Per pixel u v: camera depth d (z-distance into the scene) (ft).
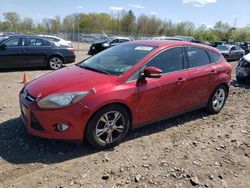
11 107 20.25
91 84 13.75
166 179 12.10
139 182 11.78
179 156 14.11
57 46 41.19
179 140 15.92
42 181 11.51
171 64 16.76
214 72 19.29
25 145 14.21
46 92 13.32
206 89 19.03
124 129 14.73
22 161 12.82
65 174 12.05
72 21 188.44
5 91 25.70
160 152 14.38
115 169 12.59
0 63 37.19
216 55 20.33
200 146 15.38
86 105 13.14
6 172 11.96
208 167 13.28
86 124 13.39
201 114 20.45
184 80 17.04
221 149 15.23
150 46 16.76
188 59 17.87
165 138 16.05
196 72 17.99
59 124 13.02
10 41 37.88
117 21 239.71
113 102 13.79
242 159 14.29
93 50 73.10
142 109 15.23
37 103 13.14
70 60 42.39
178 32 252.83
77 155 13.57
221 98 20.86
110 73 14.87
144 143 15.23
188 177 12.35
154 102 15.69
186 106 17.89
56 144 14.42
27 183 11.35
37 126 13.34
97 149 14.16
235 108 22.82
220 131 17.69
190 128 17.79
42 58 39.96
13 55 37.73
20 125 16.60
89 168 12.57
